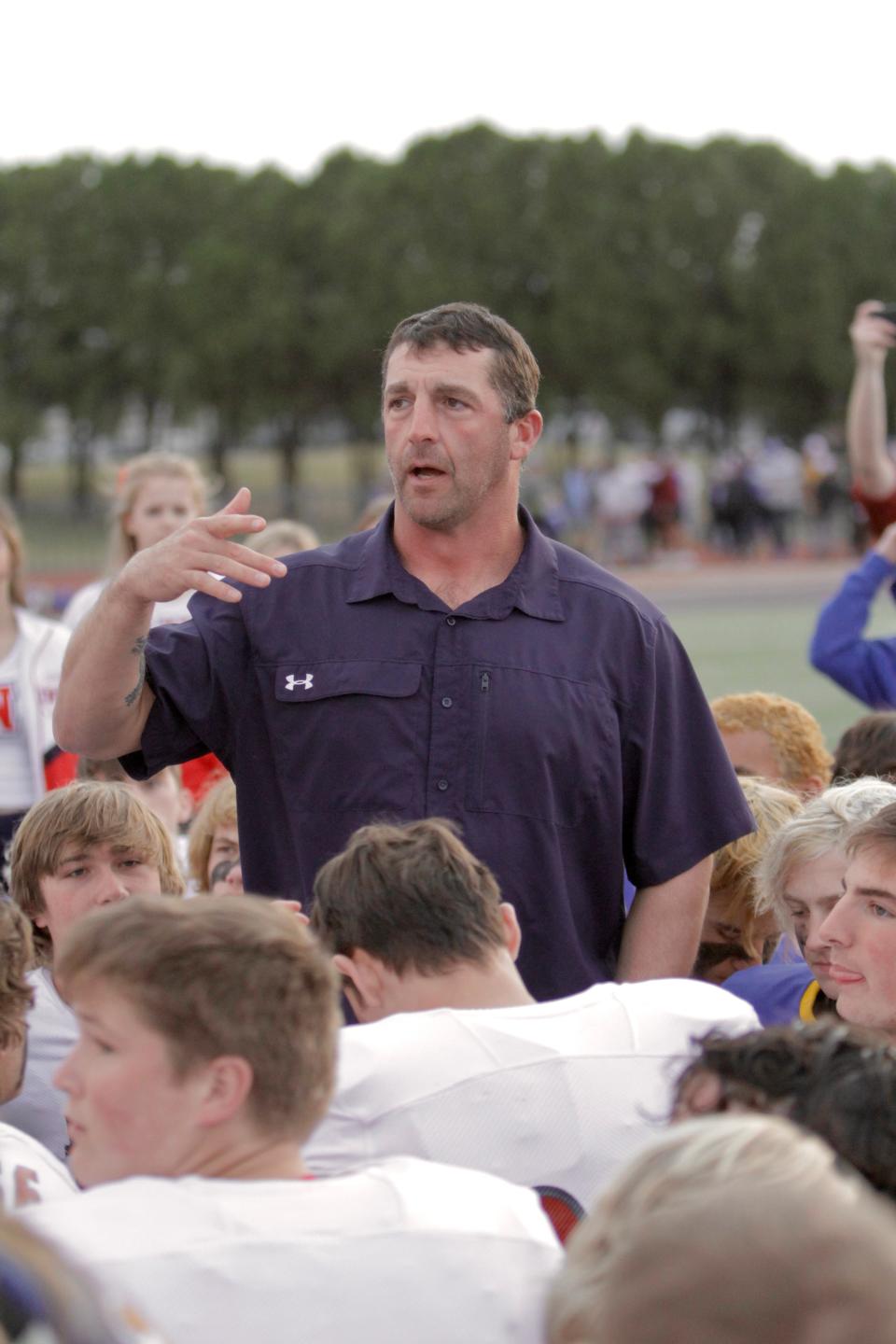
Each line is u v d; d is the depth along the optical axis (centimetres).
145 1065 519
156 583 782
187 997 517
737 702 1346
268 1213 502
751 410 13262
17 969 732
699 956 1052
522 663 859
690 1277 334
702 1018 684
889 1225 351
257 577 783
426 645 859
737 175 13100
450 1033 650
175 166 13825
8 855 1022
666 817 896
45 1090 894
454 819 846
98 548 8875
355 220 12838
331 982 553
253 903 559
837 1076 516
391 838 713
